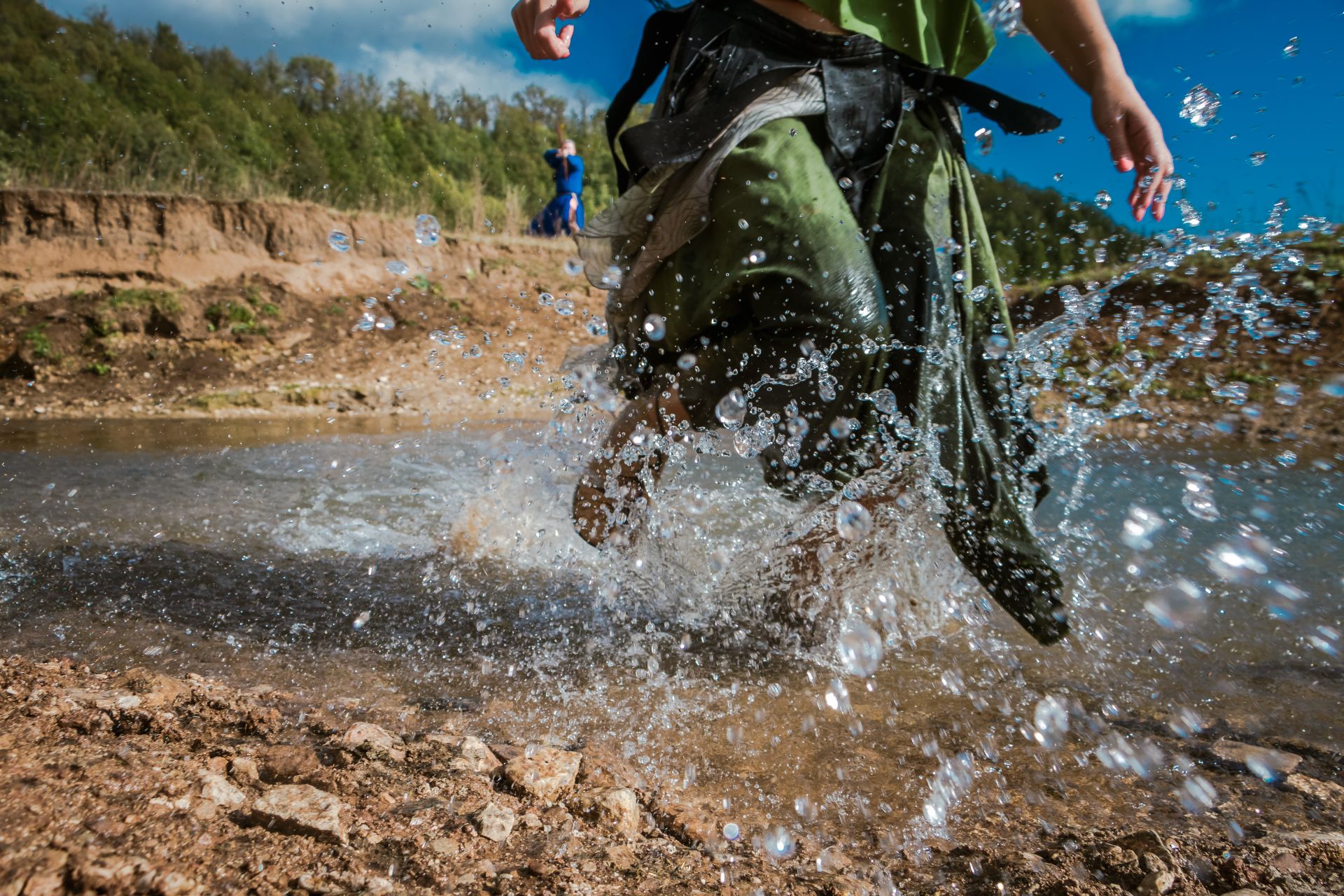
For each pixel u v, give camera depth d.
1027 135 1.87
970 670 1.64
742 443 1.68
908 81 1.79
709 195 1.64
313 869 0.89
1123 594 2.05
